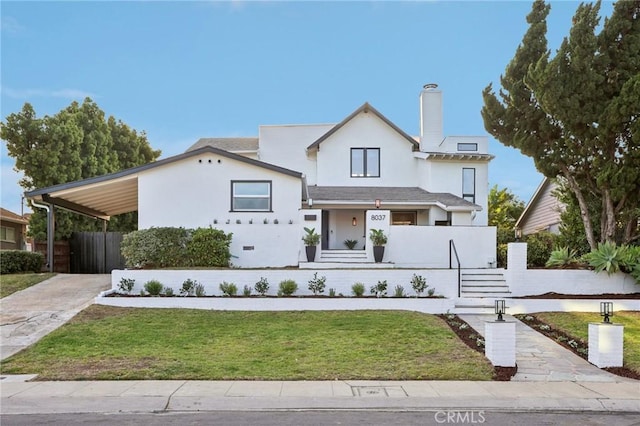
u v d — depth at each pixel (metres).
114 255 20.19
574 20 14.48
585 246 16.78
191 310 12.09
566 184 17.00
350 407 6.38
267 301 12.35
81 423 5.83
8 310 11.93
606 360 8.44
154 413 6.22
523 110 15.45
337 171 22.97
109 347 9.30
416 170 23.33
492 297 13.53
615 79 14.08
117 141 30.28
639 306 12.69
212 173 17.31
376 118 23.23
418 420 5.94
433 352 9.02
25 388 7.17
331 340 9.77
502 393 6.99
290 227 16.44
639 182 13.77
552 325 11.21
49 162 22.42
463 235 16.72
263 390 7.03
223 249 15.47
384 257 16.50
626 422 5.97
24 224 31.28
